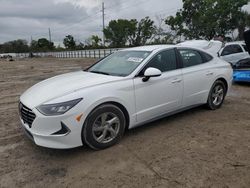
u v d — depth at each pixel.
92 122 3.80
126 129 4.41
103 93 3.87
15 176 3.39
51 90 3.90
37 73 16.80
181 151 3.93
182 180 3.20
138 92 4.28
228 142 4.21
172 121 5.23
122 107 4.15
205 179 3.20
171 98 4.81
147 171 3.42
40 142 3.60
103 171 3.45
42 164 3.68
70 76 4.63
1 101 7.76
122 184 3.16
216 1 30.19
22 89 10.04
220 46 11.17
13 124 5.37
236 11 29.66
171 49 5.02
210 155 3.79
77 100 3.64
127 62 4.72
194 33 31.42
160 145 4.14
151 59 4.60
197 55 5.50
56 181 3.26
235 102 6.70
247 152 3.87
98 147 3.97
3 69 21.50
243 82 9.38
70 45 91.19
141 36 59.16
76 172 3.45
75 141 3.68
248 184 3.09
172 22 33.19
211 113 5.71
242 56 11.62
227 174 3.30
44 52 88.50
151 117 4.59
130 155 3.85
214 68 5.68
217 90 5.91
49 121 3.53
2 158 3.87
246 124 5.02
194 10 31.55
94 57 46.34
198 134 4.56
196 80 5.23
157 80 4.52
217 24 30.00
